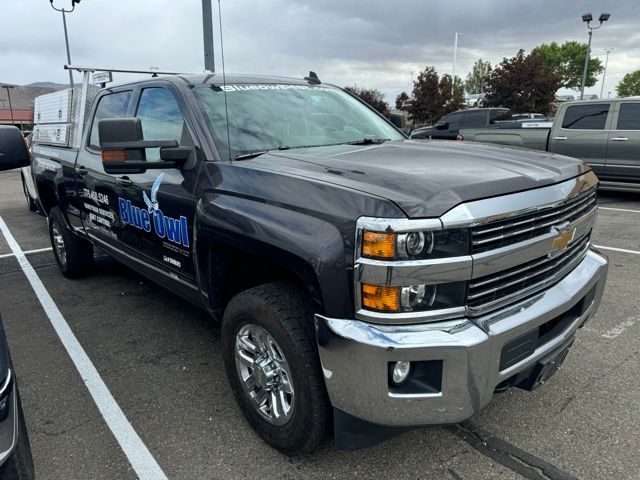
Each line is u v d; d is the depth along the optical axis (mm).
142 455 2613
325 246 2068
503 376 2137
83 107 5258
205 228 2678
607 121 9633
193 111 3061
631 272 5320
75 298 4871
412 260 1922
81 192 4465
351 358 2018
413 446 2637
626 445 2607
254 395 2646
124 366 3535
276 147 3062
